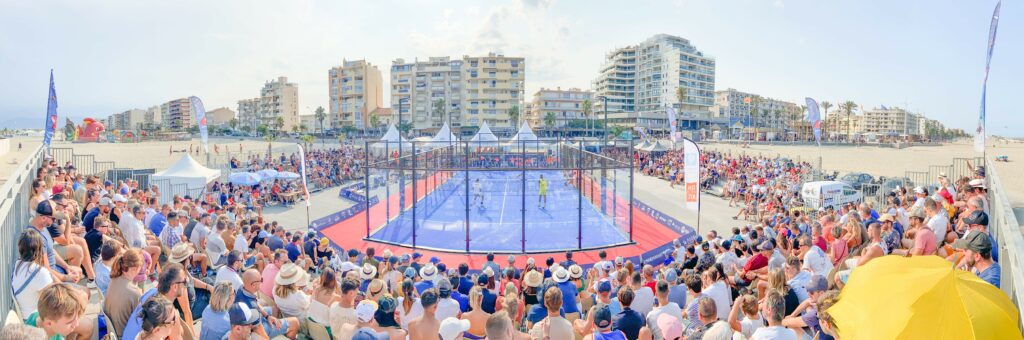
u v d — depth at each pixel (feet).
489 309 25.29
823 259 26.27
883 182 75.10
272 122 535.19
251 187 96.99
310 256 42.68
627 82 519.60
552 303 18.10
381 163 64.28
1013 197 63.10
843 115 590.96
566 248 57.26
